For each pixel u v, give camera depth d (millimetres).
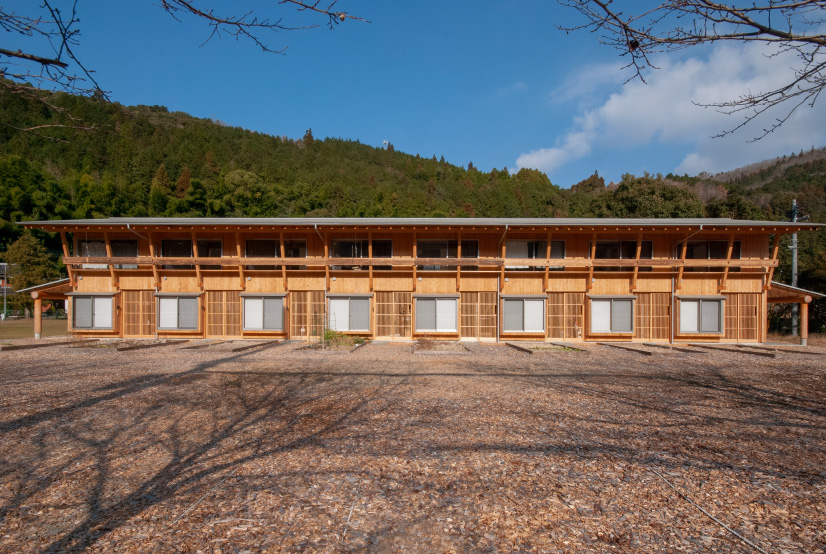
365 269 21719
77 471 4969
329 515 3928
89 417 7262
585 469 5020
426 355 16047
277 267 21688
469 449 5668
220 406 8031
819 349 18469
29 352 16250
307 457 5379
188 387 9773
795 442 6066
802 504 4180
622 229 19797
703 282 21125
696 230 19703
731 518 3908
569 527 3730
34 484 4617
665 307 21141
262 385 10023
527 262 20875
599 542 3506
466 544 3455
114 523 3783
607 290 21234
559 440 6066
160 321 21297
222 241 21516
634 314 20969
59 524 3770
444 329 21156
